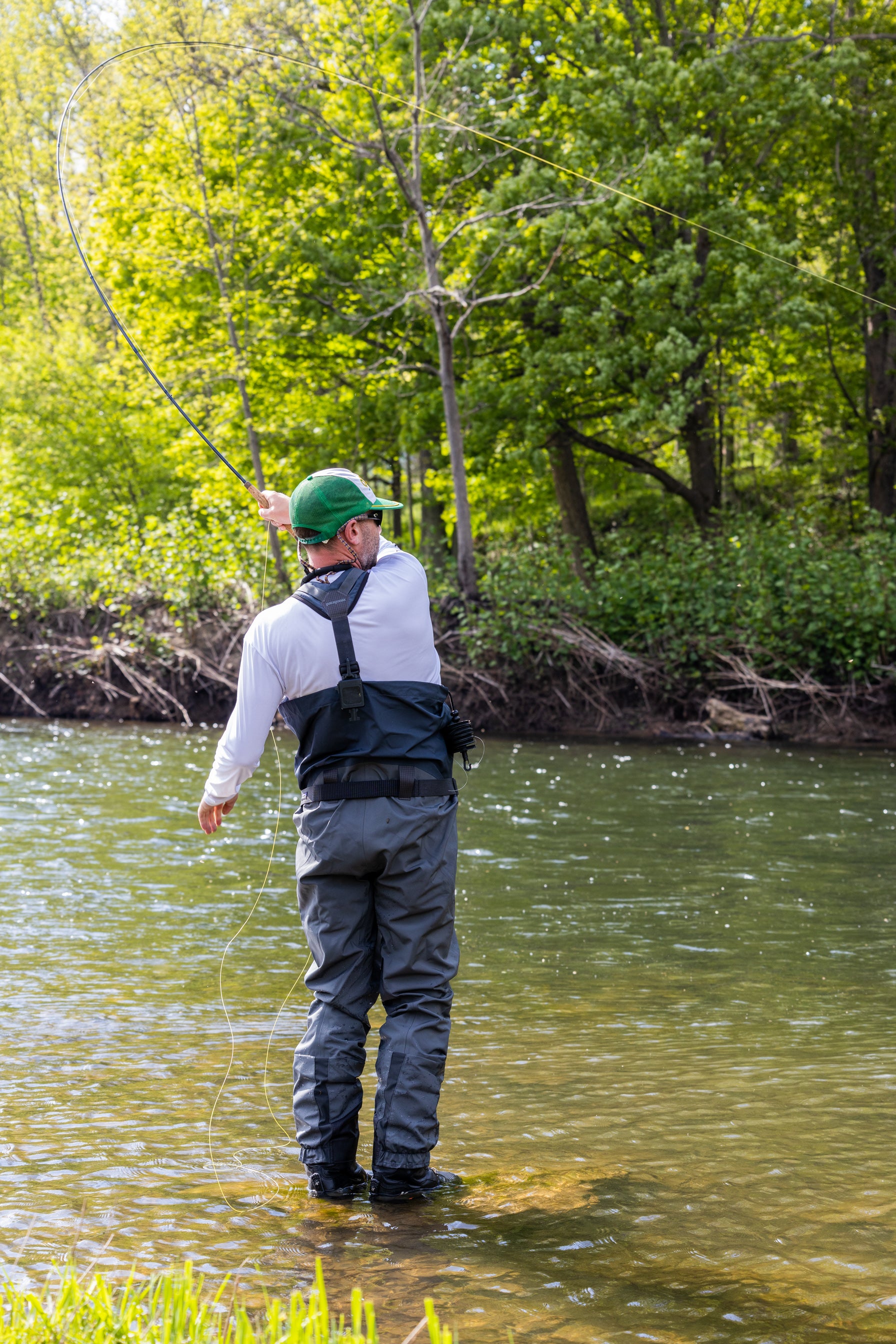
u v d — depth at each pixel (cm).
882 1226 303
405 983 345
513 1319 251
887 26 2844
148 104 2488
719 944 688
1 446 3475
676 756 1795
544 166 2480
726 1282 270
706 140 2453
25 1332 219
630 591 2352
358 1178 341
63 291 4466
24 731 2075
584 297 2634
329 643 345
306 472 2969
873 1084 434
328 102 2650
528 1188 333
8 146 4506
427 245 2400
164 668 2392
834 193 2909
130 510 2723
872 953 666
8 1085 426
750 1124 389
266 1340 226
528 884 866
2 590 2503
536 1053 478
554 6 2814
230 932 711
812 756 1808
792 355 3155
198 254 2627
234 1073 447
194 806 1231
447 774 357
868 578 2180
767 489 3491
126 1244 291
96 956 643
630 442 3328
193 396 2798
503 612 2339
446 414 2467
